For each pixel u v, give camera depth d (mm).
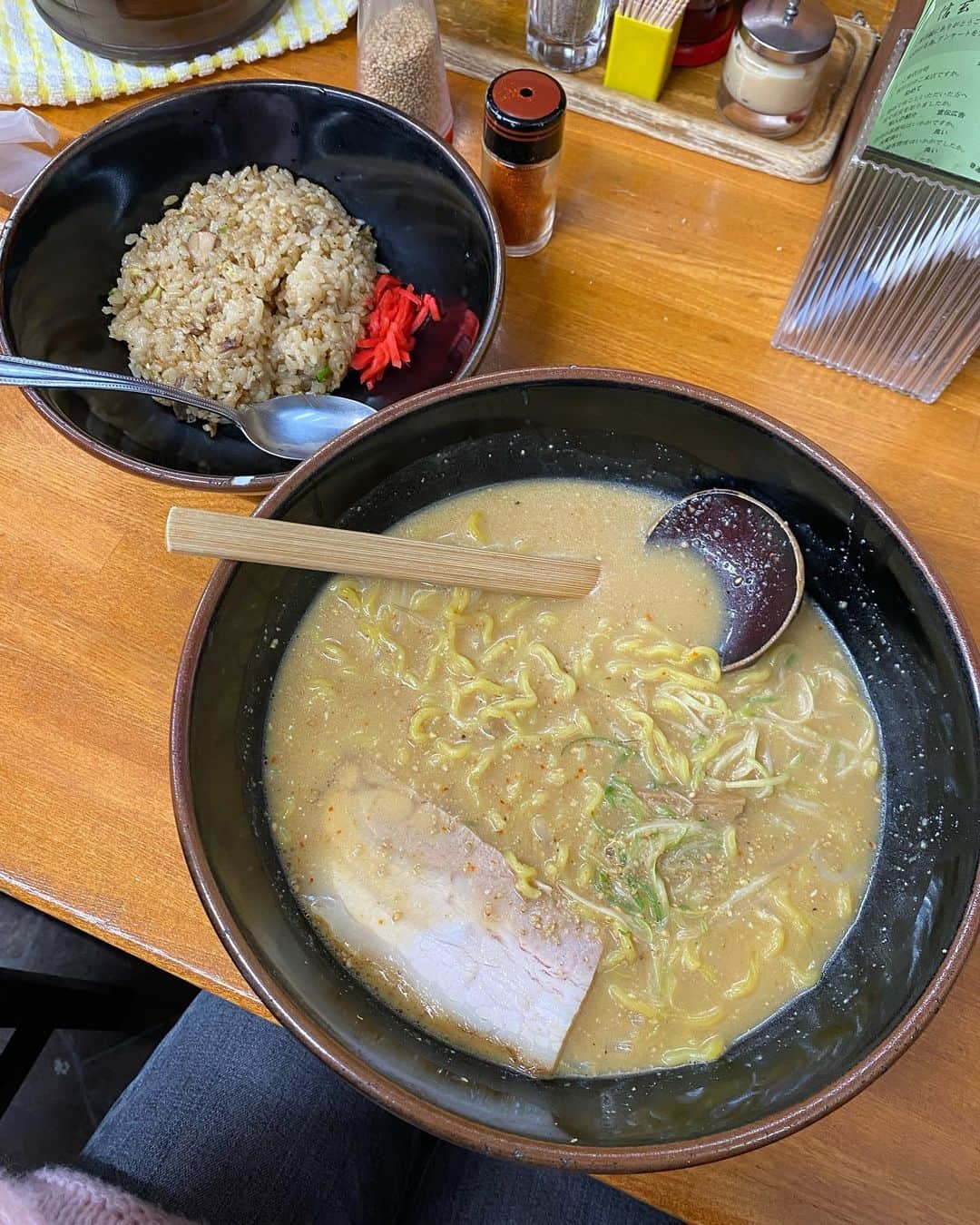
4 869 379
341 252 469
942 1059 355
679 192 498
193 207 469
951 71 347
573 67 514
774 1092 320
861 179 383
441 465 402
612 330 469
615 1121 326
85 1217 386
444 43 523
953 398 458
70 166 428
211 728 347
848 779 387
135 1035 630
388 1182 470
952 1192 341
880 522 350
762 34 453
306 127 464
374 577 389
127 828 387
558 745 394
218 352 446
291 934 351
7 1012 479
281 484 352
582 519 421
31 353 414
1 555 431
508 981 358
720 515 403
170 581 429
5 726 402
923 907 343
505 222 471
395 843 375
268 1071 471
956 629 332
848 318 439
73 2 499
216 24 518
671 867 376
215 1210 433
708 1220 339
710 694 398
